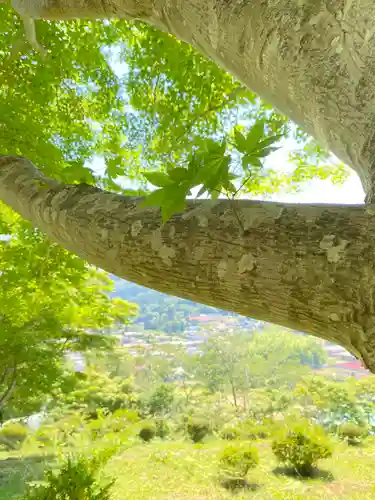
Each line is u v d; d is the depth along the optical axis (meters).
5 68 3.91
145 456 12.24
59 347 11.55
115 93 4.47
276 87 1.13
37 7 1.87
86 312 8.11
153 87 4.28
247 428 17.03
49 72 4.02
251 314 0.84
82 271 4.48
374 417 17.86
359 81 0.93
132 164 4.38
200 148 0.94
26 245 4.39
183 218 0.89
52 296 5.45
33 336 9.03
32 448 10.60
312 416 18.95
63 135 4.48
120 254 0.95
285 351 23.28
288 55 1.03
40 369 10.53
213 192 0.88
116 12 1.63
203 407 21.72
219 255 0.81
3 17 3.78
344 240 0.72
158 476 10.30
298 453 10.92
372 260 0.69
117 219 0.98
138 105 4.41
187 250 0.85
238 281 0.79
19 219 4.13
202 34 1.29
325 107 0.98
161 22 1.48
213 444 15.02
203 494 9.32
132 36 4.28
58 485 5.65
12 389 11.05
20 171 1.42
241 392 23.16
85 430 8.42
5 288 5.01
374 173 0.86
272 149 0.85
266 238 0.78
